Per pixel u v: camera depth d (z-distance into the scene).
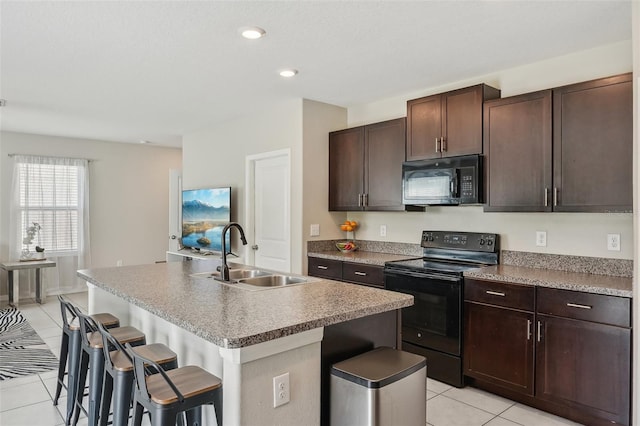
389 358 1.96
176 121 5.50
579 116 2.83
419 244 4.16
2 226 6.15
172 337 2.51
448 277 3.22
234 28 2.71
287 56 3.20
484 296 3.05
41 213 6.45
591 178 2.78
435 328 3.31
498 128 3.25
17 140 6.29
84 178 6.82
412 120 3.83
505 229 3.56
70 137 6.72
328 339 2.00
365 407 1.72
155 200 7.65
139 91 4.13
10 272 5.96
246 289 2.41
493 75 3.59
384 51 3.10
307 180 4.48
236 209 5.40
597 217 3.05
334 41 2.91
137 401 1.75
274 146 4.79
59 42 2.91
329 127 4.67
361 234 4.74
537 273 3.06
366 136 4.27
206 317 1.79
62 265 6.66
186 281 2.69
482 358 3.06
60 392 3.00
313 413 1.82
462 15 2.53
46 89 4.05
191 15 2.52
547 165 2.98
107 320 2.77
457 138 3.51
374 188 4.19
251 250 5.16
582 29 2.73
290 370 1.73
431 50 3.08
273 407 1.67
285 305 2.02
